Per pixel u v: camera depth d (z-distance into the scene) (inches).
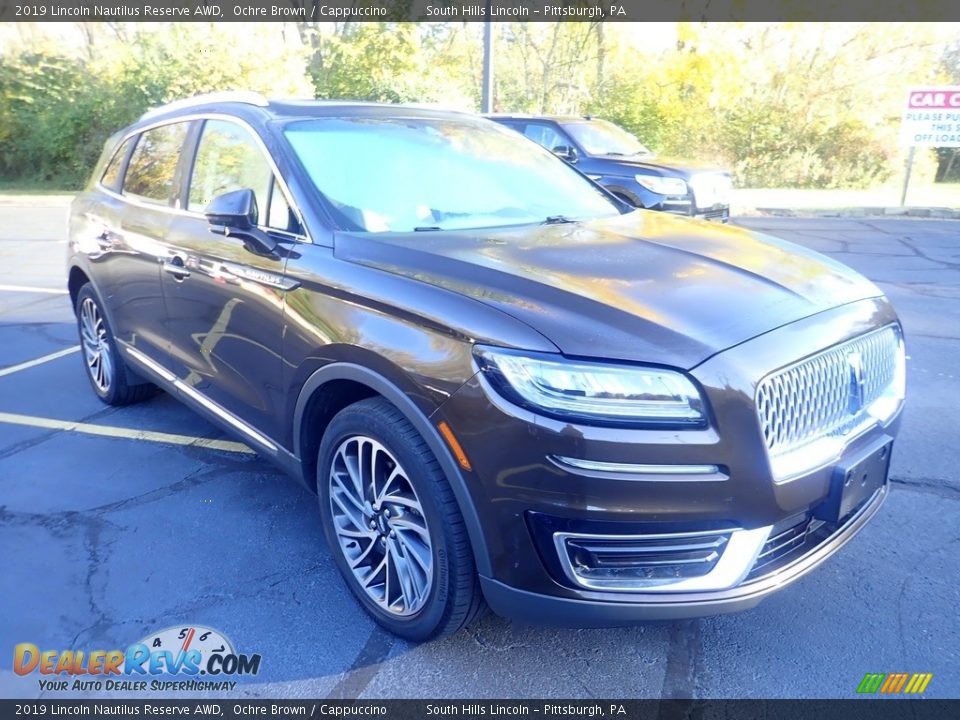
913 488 156.6
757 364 93.0
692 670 107.8
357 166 136.5
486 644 113.4
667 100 795.4
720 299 103.6
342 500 118.8
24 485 161.6
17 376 230.8
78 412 202.4
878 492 118.1
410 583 109.7
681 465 88.9
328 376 113.3
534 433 89.4
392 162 141.2
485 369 93.2
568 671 107.8
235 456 176.1
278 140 134.7
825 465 99.2
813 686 104.5
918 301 305.0
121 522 146.9
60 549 137.7
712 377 90.2
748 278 112.4
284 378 124.0
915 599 122.0
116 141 199.6
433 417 97.5
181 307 152.1
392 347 102.8
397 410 105.2
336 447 116.5
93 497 156.7
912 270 368.2
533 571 93.4
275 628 117.1
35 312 305.1
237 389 140.1
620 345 91.2
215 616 119.9
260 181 136.1
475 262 109.9
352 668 108.9
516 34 843.4
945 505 150.0
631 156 427.2
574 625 95.0
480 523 95.5
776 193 719.7
